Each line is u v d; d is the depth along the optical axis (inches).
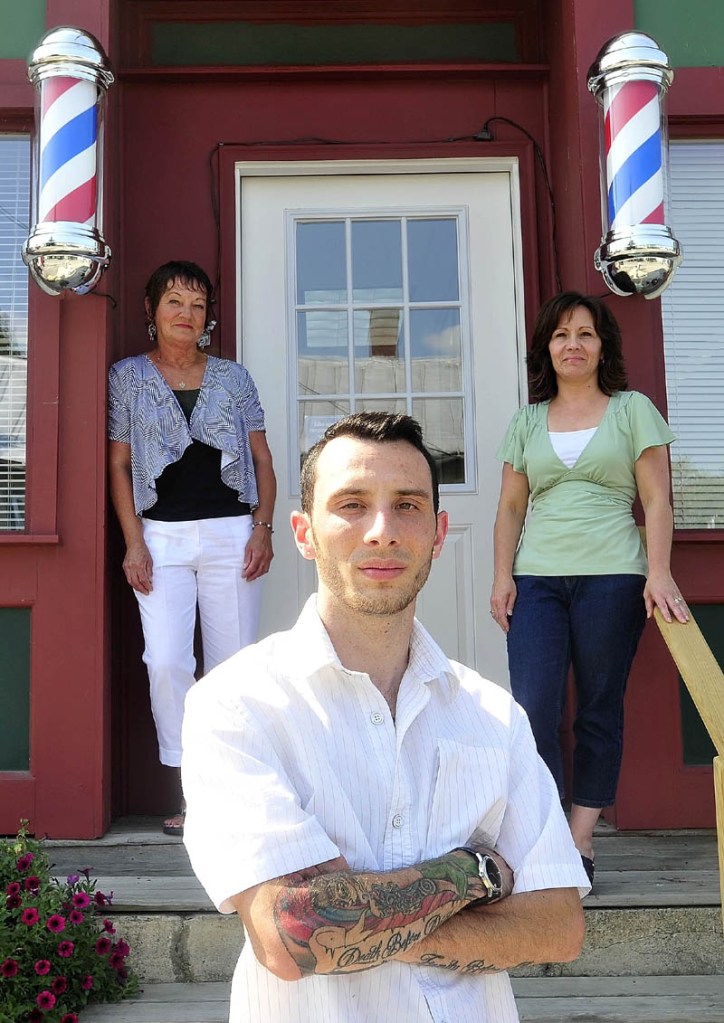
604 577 109.5
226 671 57.7
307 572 151.8
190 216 153.8
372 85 157.1
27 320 141.9
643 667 134.3
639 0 145.5
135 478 130.5
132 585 129.4
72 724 129.6
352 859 53.6
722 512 144.7
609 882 110.0
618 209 132.0
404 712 57.4
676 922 104.0
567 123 146.6
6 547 131.9
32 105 139.9
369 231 157.6
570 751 144.8
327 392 155.6
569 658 110.3
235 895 51.3
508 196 157.6
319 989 51.7
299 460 153.8
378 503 57.2
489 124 157.2
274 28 157.6
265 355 154.8
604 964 103.3
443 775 56.8
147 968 101.3
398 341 156.9
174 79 154.3
